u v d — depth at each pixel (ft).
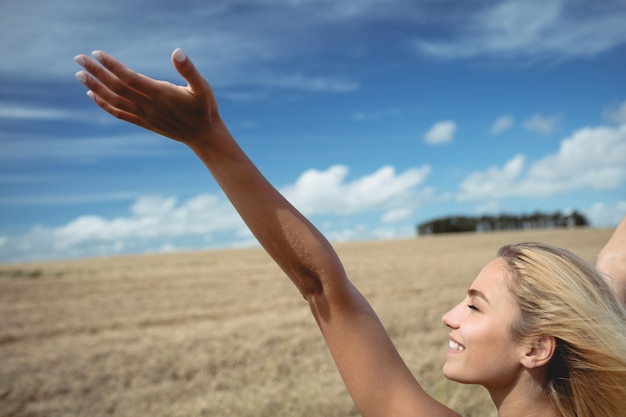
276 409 17.38
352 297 3.10
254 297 55.98
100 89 2.52
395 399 3.06
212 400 19.35
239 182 2.85
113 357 27.09
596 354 2.99
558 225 285.02
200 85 2.52
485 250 137.69
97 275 93.35
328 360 23.73
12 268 143.13
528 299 3.07
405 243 199.31
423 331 31.50
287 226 2.93
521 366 3.14
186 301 54.54
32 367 25.75
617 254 4.60
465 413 14.83
